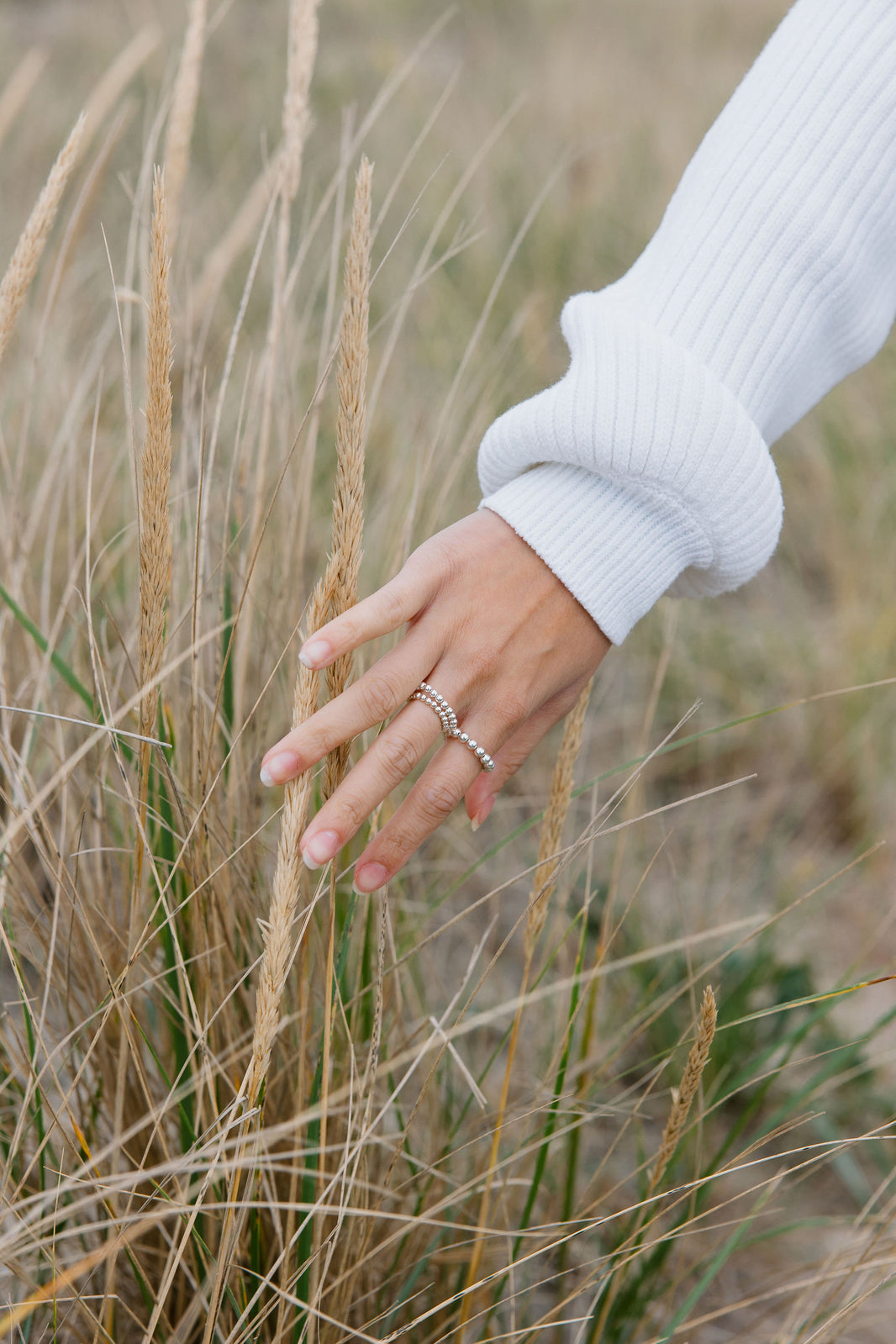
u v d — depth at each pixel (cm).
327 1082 78
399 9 493
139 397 120
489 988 115
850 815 148
